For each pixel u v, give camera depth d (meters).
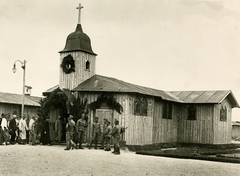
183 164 16.70
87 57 28.45
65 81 27.94
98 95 26.06
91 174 13.06
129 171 14.05
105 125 23.20
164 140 32.34
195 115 34.34
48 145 24.09
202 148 31.73
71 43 28.36
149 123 28.00
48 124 24.39
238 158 22.14
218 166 16.56
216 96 34.19
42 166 14.25
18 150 19.09
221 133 34.72
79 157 17.50
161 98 30.23
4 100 34.06
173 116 34.34
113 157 18.28
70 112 25.25
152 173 13.84
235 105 37.19
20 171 13.02
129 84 29.95
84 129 22.84
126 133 25.28
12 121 24.09
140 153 22.41
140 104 26.77
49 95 26.06
